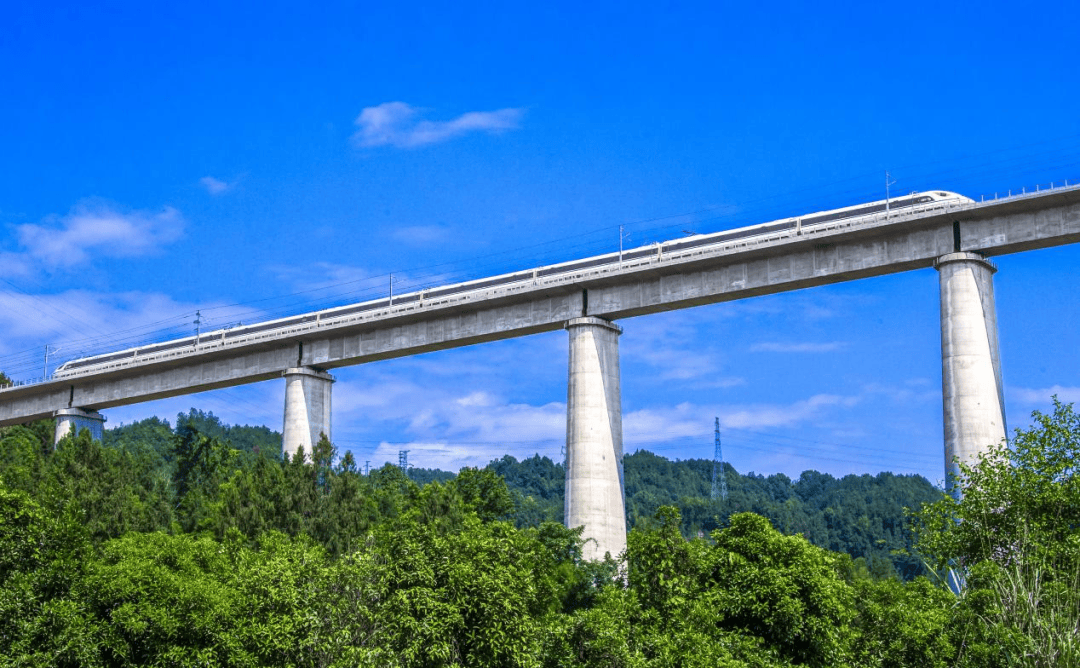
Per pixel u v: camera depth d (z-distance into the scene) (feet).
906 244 245.04
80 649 131.13
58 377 399.03
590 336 282.36
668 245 280.72
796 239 253.44
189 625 138.31
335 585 126.72
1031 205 229.66
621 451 282.15
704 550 140.56
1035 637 116.98
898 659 136.15
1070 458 141.69
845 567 208.54
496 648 114.21
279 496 260.83
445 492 267.18
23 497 143.64
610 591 142.51
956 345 232.53
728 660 121.19
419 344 313.12
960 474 224.53
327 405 338.95
